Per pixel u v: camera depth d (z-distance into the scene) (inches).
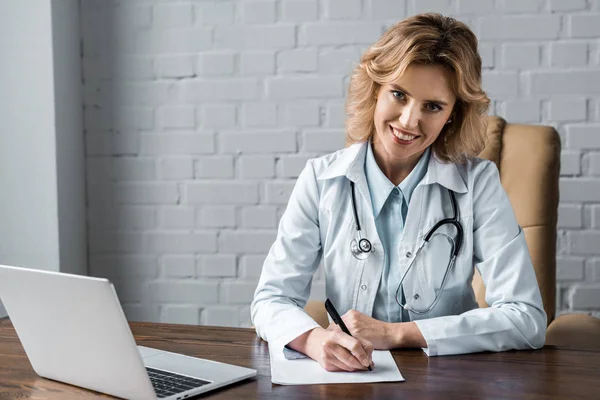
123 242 96.2
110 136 95.4
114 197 96.0
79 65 94.7
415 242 53.3
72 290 35.7
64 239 91.0
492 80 87.7
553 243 67.4
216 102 92.9
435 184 54.1
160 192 94.9
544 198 67.5
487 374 40.8
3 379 41.0
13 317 40.2
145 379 35.6
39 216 89.9
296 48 90.8
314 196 55.7
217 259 94.2
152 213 95.3
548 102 86.8
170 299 95.5
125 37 94.1
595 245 86.8
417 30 48.4
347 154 55.5
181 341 48.4
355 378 40.1
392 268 54.1
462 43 48.7
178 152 94.1
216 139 93.3
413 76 48.3
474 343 45.6
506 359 44.1
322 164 56.6
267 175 92.6
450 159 54.2
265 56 91.5
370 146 55.9
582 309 87.4
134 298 96.4
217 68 92.5
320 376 40.6
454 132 53.9
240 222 93.5
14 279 38.3
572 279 87.4
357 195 54.4
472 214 53.1
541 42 86.5
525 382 39.2
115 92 94.8
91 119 95.7
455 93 49.8
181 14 92.7
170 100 93.8
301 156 91.7
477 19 87.3
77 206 94.4
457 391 37.8
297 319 46.9
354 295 53.9
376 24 89.0
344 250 54.1
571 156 86.8
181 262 95.0
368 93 53.1
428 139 50.4
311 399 36.8
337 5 89.6
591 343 58.3
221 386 39.0
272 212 92.8
